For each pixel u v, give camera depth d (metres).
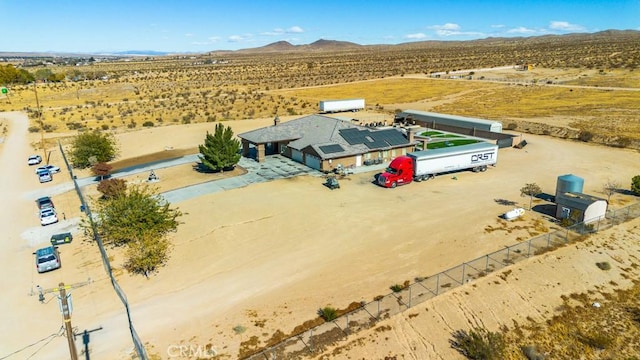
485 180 50.88
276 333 24.19
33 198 49.81
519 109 101.06
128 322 25.53
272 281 29.44
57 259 32.56
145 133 81.12
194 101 118.81
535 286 28.48
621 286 29.23
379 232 36.59
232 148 54.44
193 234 36.78
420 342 23.50
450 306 26.19
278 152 64.75
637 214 39.00
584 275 29.92
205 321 25.41
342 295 27.53
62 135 83.44
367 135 59.59
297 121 65.31
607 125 79.50
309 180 51.09
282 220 39.28
